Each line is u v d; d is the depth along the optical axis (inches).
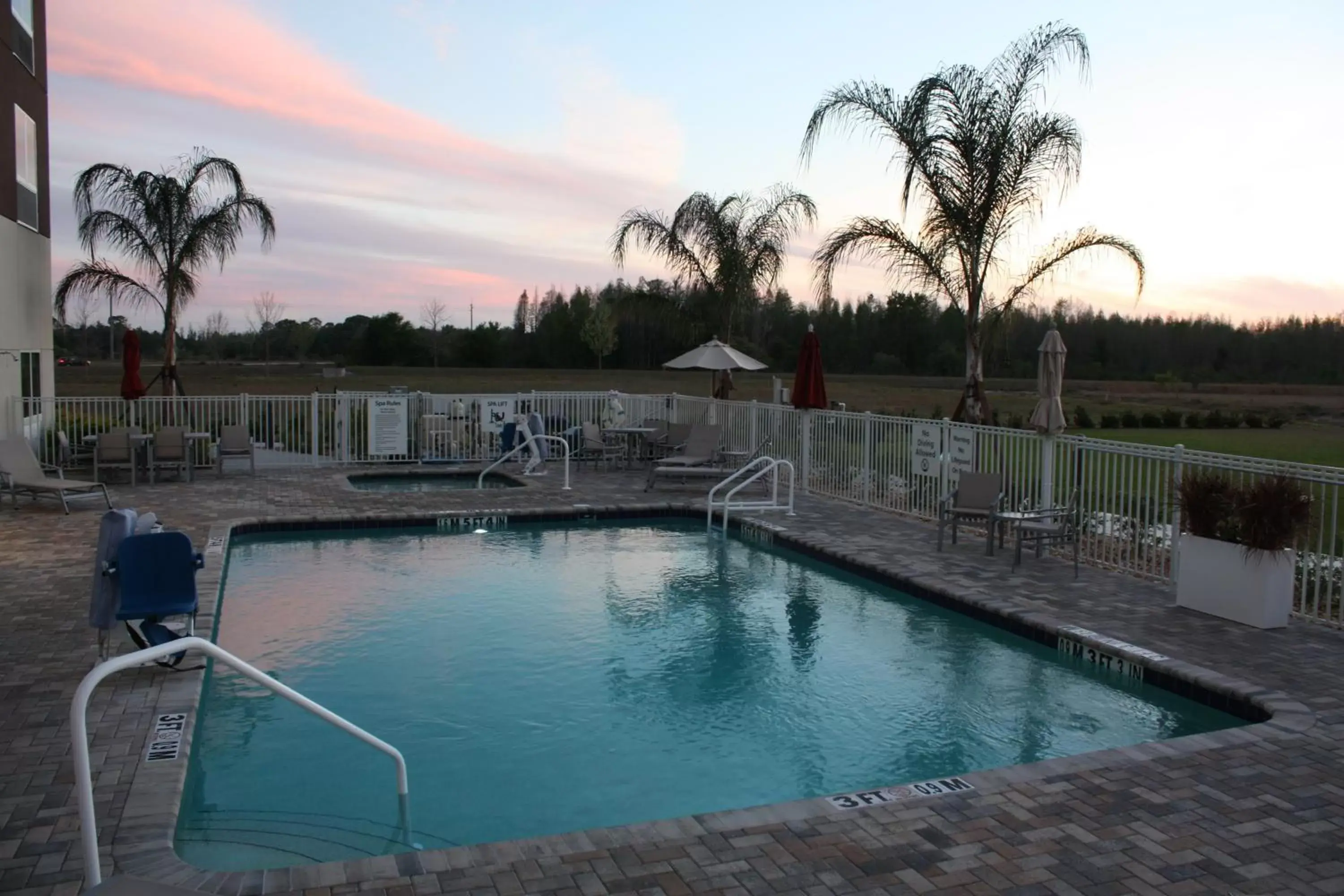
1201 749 199.9
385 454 698.2
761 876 146.2
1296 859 153.6
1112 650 273.0
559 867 148.3
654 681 274.1
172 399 682.2
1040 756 224.5
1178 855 154.6
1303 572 305.7
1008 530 441.7
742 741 232.7
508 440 708.7
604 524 513.3
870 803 173.0
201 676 240.7
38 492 492.7
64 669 243.8
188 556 246.5
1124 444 369.7
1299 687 240.2
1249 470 322.3
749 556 440.5
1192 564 314.5
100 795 171.3
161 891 97.6
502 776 210.8
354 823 187.0
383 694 261.1
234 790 201.0
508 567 414.3
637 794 203.0
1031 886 144.3
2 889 137.9
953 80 538.6
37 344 669.3
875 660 293.9
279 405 740.7
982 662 292.5
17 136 623.5
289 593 365.4
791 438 604.4
